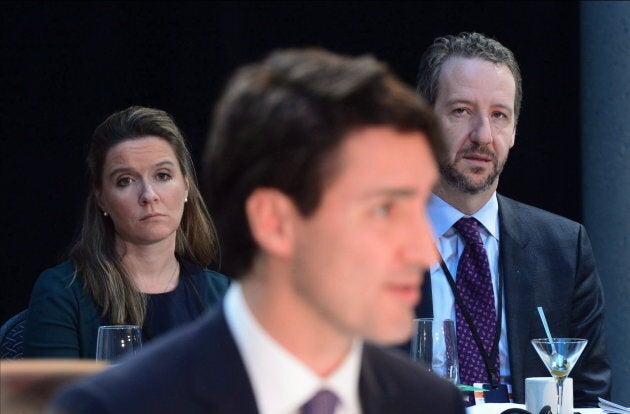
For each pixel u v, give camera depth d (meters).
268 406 2.36
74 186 11.23
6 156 11.23
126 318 7.00
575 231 7.94
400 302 2.24
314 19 11.53
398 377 2.60
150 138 7.20
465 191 7.44
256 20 11.47
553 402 6.42
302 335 2.35
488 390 7.02
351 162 2.21
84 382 2.36
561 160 11.60
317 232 2.23
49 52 11.21
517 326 7.43
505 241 7.64
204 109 11.41
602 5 10.99
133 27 11.31
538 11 11.52
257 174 2.26
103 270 7.03
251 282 2.39
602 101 11.02
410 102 2.23
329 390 2.38
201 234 7.61
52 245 11.27
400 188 2.21
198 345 2.43
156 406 2.34
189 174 7.50
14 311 11.23
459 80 7.47
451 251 7.52
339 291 2.22
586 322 7.82
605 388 7.77
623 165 10.82
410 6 11.55
